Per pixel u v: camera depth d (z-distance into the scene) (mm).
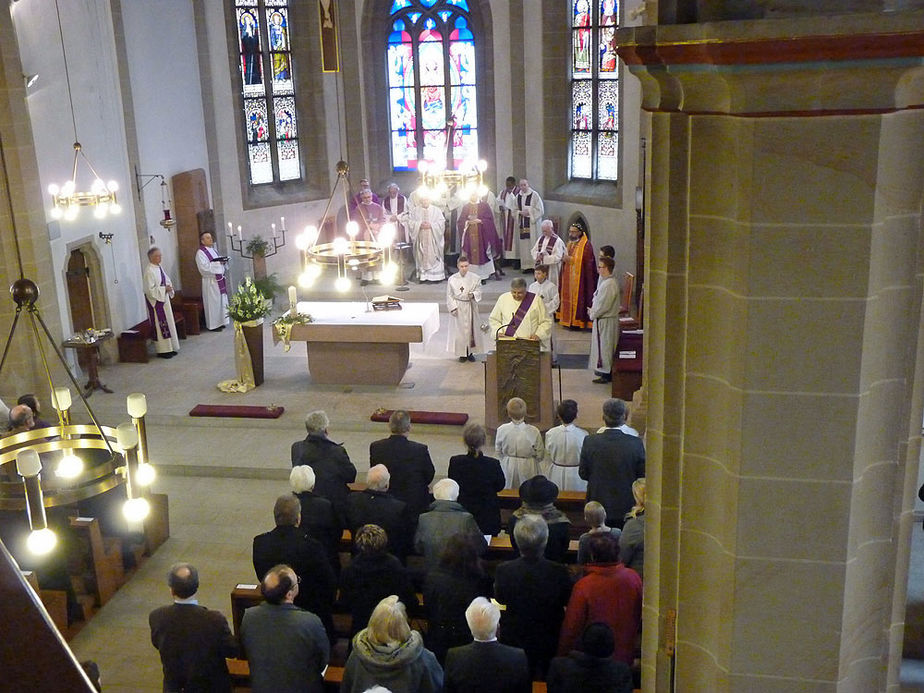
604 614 5590
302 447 8594
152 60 16266
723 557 3541
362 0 19219
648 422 3803
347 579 6398
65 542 8305
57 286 13570
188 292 17359
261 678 5570
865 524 3445
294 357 15227
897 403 3326
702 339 3471
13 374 12711
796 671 3549
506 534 7949
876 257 3092
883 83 2871
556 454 9125
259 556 6723
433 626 6223
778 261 3115
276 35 19016
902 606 3648
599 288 13461
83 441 6664
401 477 8312
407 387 13703
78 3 14172
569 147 19359
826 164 2998
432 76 19953
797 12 3035
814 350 3180
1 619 792
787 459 3309
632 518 6648
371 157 20219
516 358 11383
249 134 18938
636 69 3271
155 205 16484
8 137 12117
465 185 15102
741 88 2973
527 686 5082
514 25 18938
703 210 3342
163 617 6102
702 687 3848
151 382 14242
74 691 805
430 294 18188
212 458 11867
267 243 18203
